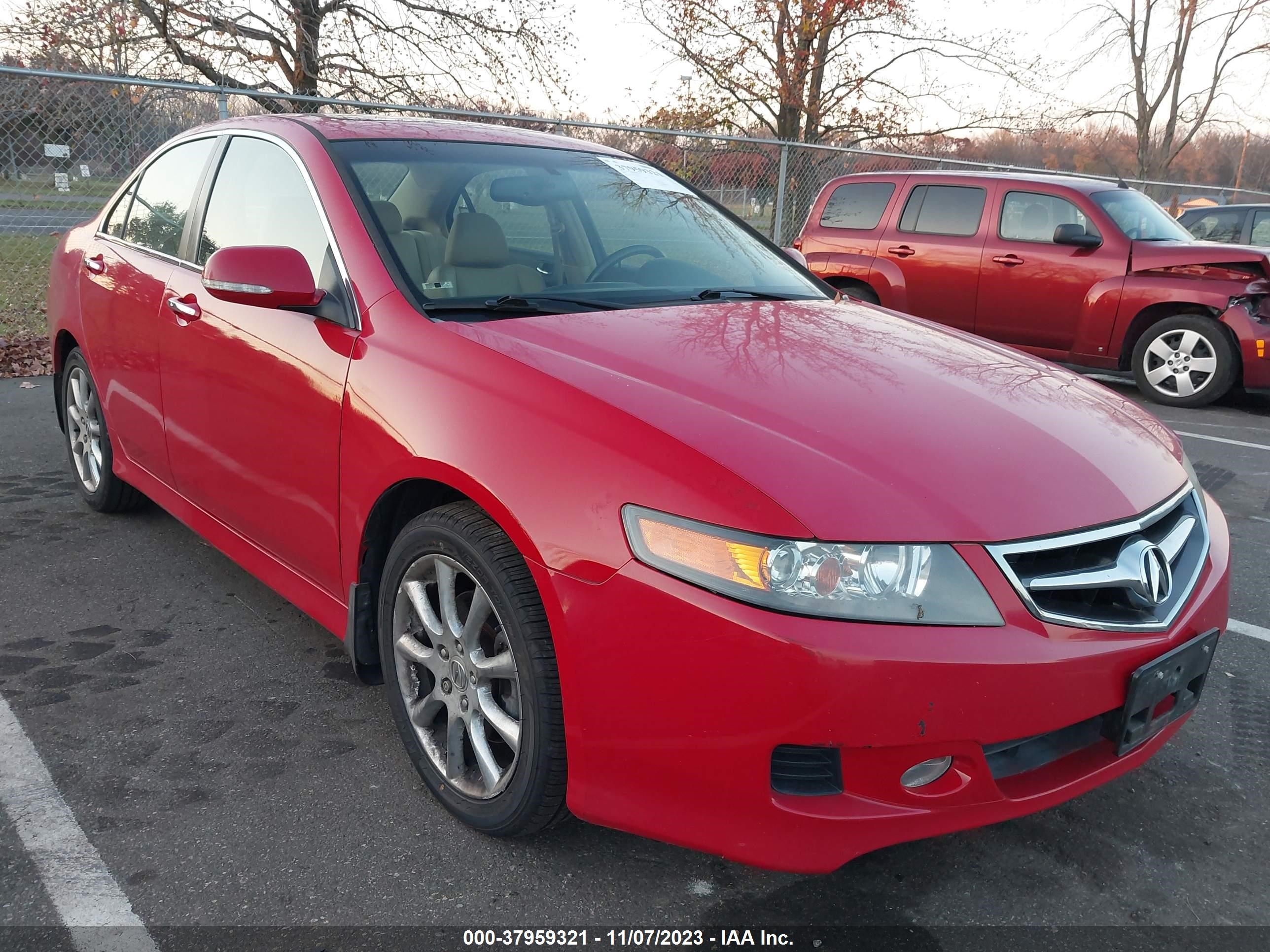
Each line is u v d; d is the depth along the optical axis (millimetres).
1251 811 2451
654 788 1854
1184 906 2094
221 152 3295
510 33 15406
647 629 1793
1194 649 2047
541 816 2064
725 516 1754
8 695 2738
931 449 1976
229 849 2137
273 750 2527
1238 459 6055
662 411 1970
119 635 3125
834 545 1718
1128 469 2137
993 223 8320
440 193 2830
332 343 2488
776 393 2127
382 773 2451
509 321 2439
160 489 3529
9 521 4098
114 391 3654
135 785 2352
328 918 1944
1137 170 24391
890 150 18719
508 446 2014
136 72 13930
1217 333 7484
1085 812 2420
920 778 1814
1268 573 4090
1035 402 2346
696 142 11414
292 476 2623
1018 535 1825
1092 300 7859
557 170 3227
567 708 1916
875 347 2574
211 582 3551
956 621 1747
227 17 14023
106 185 7824
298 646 3098
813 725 1695
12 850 2105
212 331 2908
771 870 1798
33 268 7859
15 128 7473
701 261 3176
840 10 16969
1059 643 1817
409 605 2340
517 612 1979
